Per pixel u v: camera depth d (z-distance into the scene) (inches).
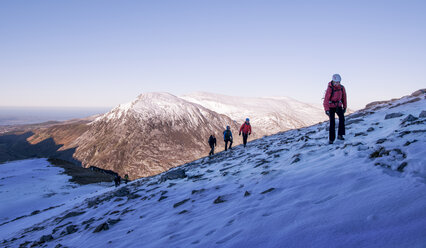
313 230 98.9
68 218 363.9
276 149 381.1
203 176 353.4
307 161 229.0
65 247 210.7
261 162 302.5
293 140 429.1
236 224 132.7
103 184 2055.9
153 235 165.2
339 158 202.8
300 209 123.3
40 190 1702.8
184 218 182.7
